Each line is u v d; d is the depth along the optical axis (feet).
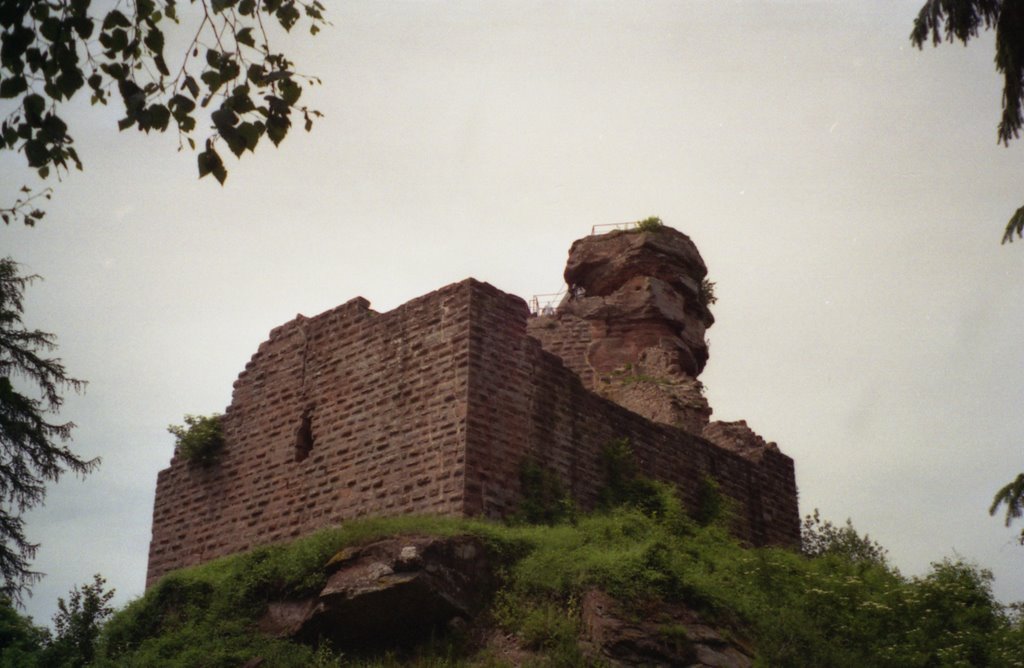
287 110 41.47
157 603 86.89
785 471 122.11
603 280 144.66
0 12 39.83
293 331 105.09
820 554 117.08
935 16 61.93
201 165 40.14
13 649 101.19
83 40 40.83
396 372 94.38
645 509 98.07
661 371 131.13
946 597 89.30
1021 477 58.59
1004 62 61.21
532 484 89.71
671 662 73.15
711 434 122.42
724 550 96.07
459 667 73.00
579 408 98.37
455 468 86.43
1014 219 59.57
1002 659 83.71
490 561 79.56
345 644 78.07
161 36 41.29
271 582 82.38
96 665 82.38
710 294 152.35
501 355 92.32
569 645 72.90
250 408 105.40
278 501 98.43
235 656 77.41
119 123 40.04
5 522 87.61
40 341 91.35
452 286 93.56
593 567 77.51
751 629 79.61
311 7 42.22
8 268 90.99
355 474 93.40
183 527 105.40
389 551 77.87
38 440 88.84
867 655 82.23
